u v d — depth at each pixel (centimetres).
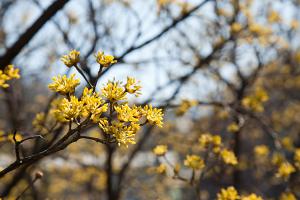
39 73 654
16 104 592
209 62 626
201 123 828
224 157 339
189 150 705
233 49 626
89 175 821
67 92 167
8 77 220
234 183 643
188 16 418
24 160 166
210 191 912
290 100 1066
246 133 988
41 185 814
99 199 854
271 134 512
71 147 778
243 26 605
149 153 822
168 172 354
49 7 289
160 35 407
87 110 160
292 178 532
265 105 1087
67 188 995
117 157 795
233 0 596
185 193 999
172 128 769
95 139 163
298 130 1035
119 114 164
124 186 701
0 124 703
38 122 338
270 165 664
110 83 165
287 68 852
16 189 591
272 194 885
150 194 848
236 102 535
